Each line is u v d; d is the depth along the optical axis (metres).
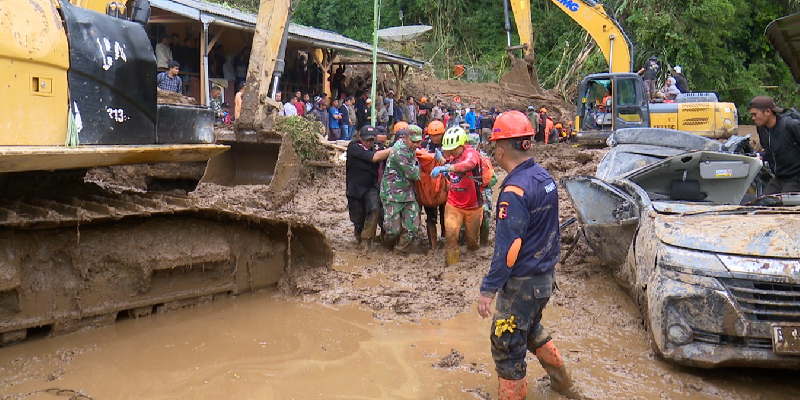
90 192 6.08
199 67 17.23
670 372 4.52
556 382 4.13
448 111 23.89
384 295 6.16
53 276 5.00
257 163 10.90
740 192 6.88
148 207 5.46
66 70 4.71
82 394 4.08
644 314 5.08
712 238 4.49
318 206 10.64
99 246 5.20
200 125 5.90
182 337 5.07
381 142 8.23
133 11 5.85
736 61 31.81
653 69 20.27
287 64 20.83
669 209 5.33
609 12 20.12
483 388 4.27
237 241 6.05
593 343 5.07
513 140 3.73
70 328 5.08
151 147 5.30
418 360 4.71
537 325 4.02
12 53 4.35
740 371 4.57
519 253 3.70
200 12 14.55
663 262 4.54
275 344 4.97
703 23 30.44
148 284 5.44
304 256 6.81
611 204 6.31
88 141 4.88
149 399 4.04
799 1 33.25
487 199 8.02
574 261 7.31
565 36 35.16
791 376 4.51
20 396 4.03
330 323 5.46
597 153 14.94
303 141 12.33
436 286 6.45
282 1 10.51
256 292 6.27
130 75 5.17
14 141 4.41
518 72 26.14
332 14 35.88
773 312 4.14
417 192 7.85
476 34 38.31
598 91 16.59
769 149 6.82
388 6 38.34
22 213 4.93
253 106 10.46
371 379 4.38
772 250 4.29
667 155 7.49
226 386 4.24
